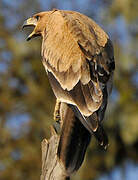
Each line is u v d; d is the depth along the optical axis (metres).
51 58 9.79
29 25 11.22
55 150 9.39
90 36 9.66
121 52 17.59
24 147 17.80
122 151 17.94
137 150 18.02
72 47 9.60
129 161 18.20
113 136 17.64
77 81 9.29
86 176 17.34
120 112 17.56
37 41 17.81
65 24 9.89
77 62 9.42
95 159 17.67
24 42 17.86
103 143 8.71
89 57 9.40
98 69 9.38
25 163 17.69
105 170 18.00
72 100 9.23
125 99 17.83
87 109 8.99
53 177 9.30
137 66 17.67
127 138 17.28
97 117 8.90
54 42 9.84
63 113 9.46
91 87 9.16
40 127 17.84
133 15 17.86
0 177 17.69
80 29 9.75
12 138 17.94
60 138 9.22
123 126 17.38
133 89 18.06
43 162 9.45
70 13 10.18
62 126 9.25
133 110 17.64
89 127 8.86
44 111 18.00
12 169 17.67
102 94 9.16
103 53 9.56
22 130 17.92
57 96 9.50
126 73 17.95
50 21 10.19
